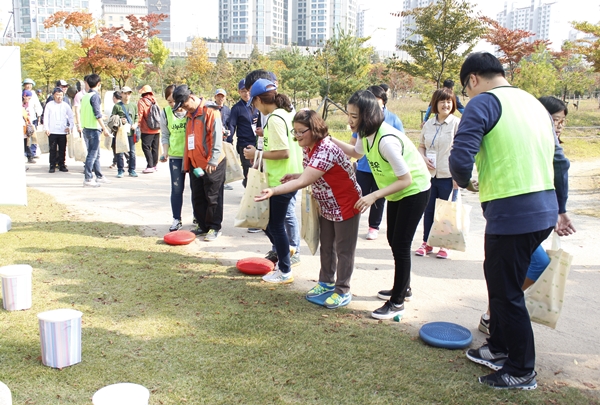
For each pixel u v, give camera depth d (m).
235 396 2.93
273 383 3.08
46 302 4.17
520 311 3.04
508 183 2.97
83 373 3.12
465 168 2.98
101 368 3.19
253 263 5.12
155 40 43.06
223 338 3.65
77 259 5.33
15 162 7.08
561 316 4.21
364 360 3.38
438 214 5.05
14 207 7.65
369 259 5.71
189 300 4.33
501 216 3.00
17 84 6.95
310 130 3.99
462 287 4.87
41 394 2.88
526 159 2.97
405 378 3.17
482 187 3.14
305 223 4.53
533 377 3.09
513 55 27.11
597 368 3.38
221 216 6.39
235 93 31.78
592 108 37.69
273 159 4.74
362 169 6.22
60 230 6.46
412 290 4.78
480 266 5.48
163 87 43.31
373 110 3.80
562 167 3.39
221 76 41.91
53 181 10.16
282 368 3.25
